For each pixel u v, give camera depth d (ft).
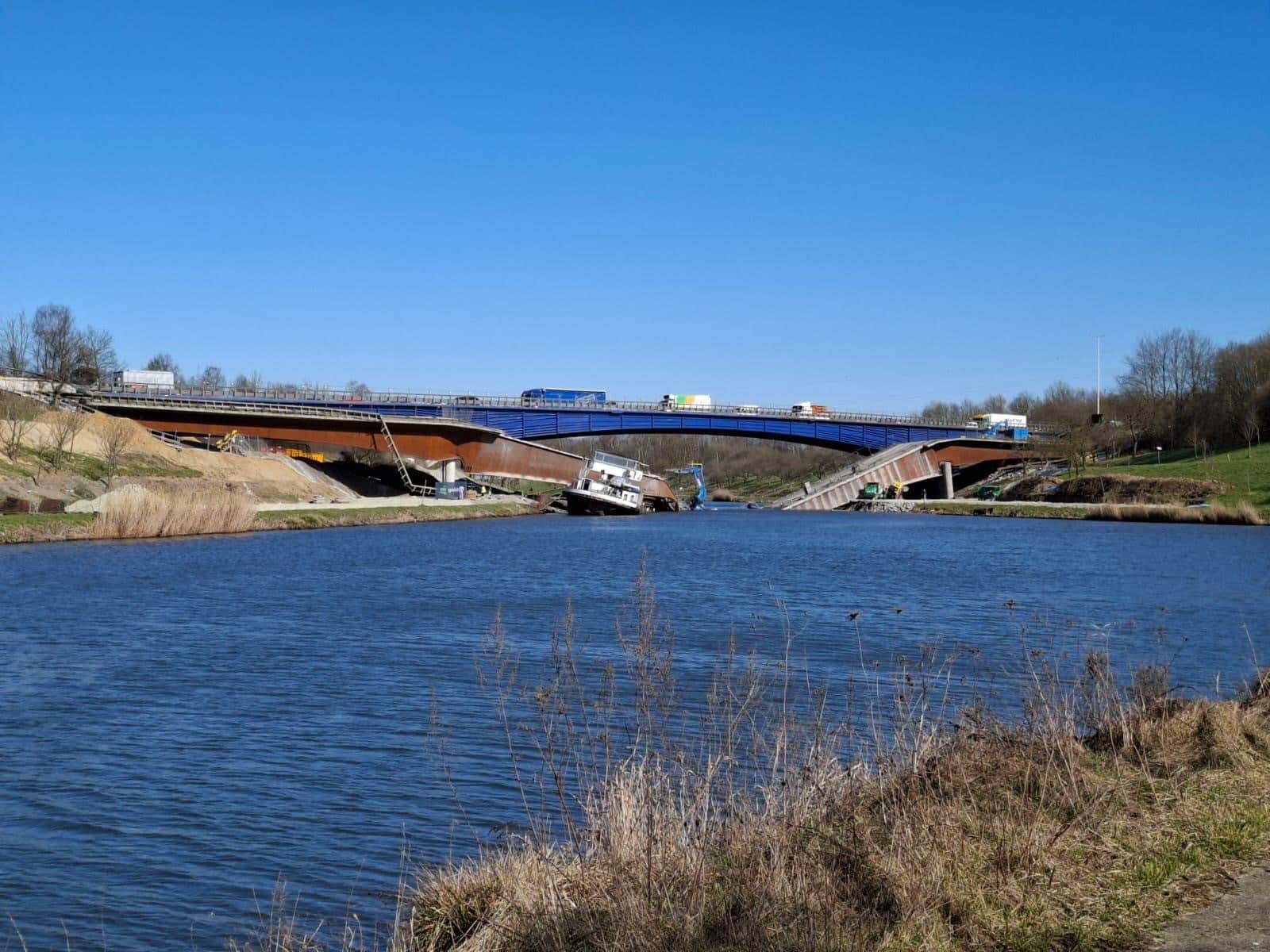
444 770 68.39
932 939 31.73
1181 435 589.32
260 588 173.06
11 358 450.71
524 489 544.21
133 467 324.39
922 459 575.79
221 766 71.20
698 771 49.65
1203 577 199.93
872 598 164.55
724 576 201.87
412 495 453.99
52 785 67.21
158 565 207.72
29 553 226.99
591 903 36.63
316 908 49.47
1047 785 45.16
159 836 58.39
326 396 459.32
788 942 31.35
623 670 97.76
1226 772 47.75
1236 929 32.01
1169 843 39.19
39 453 301.84
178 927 47.83
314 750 74.54
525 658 108.27
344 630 128.98
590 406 502.38
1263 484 441.27
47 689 94.63
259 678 99.04
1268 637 122.72
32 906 49.96
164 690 94.32
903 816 40.55
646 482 562.25
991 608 152.15
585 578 195.93
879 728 63.98
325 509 359.66
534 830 46.24
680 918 33.55
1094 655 63.52
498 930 37.32
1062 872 36.73
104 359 467.52
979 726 52.90
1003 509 488.85
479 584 183.52
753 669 73.77
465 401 476.13
